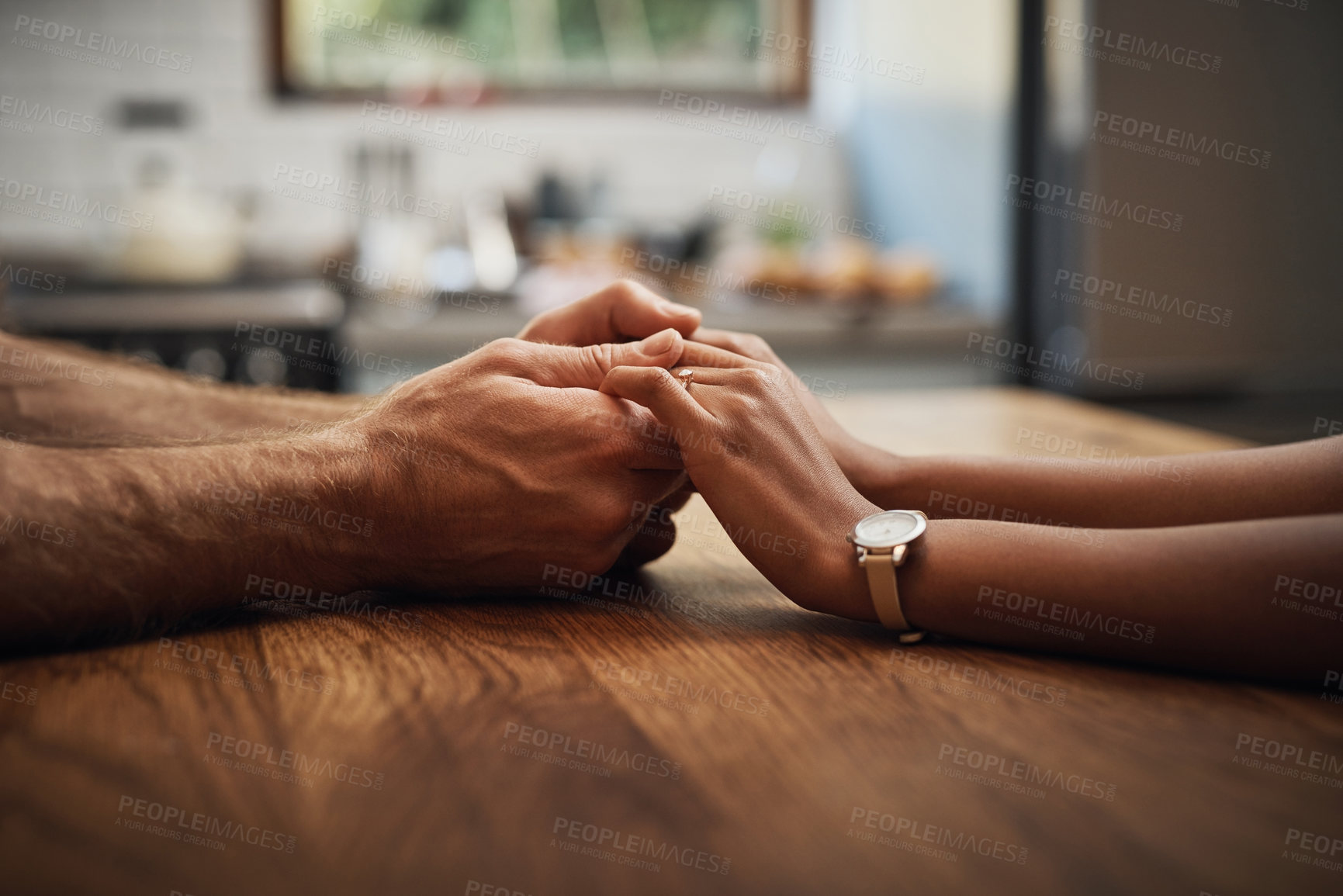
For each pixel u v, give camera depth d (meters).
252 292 1.96
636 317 0.81
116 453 0.66
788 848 0.51
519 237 2.72
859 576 0.67
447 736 0.57
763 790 0.54
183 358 1.82
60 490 0.63
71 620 0.64
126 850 0.50
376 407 0.73
